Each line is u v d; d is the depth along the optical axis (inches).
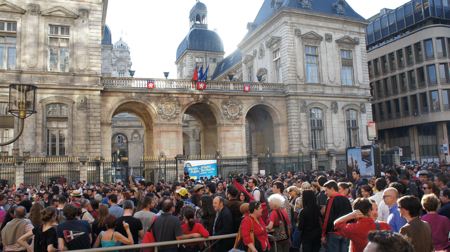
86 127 1374.3
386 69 2514.8
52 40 1387.8
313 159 1604.3
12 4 1328.7
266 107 1734.7
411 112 2317.9
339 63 1834.4
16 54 1330.0
